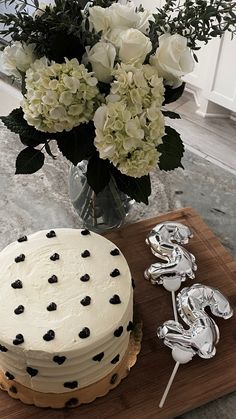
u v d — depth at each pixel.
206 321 0.79
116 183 0.85
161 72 0.75
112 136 0.71
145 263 0.92
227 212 1.07
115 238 0.96
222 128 2.23
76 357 0.67
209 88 2.14
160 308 0.86
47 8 0.74
